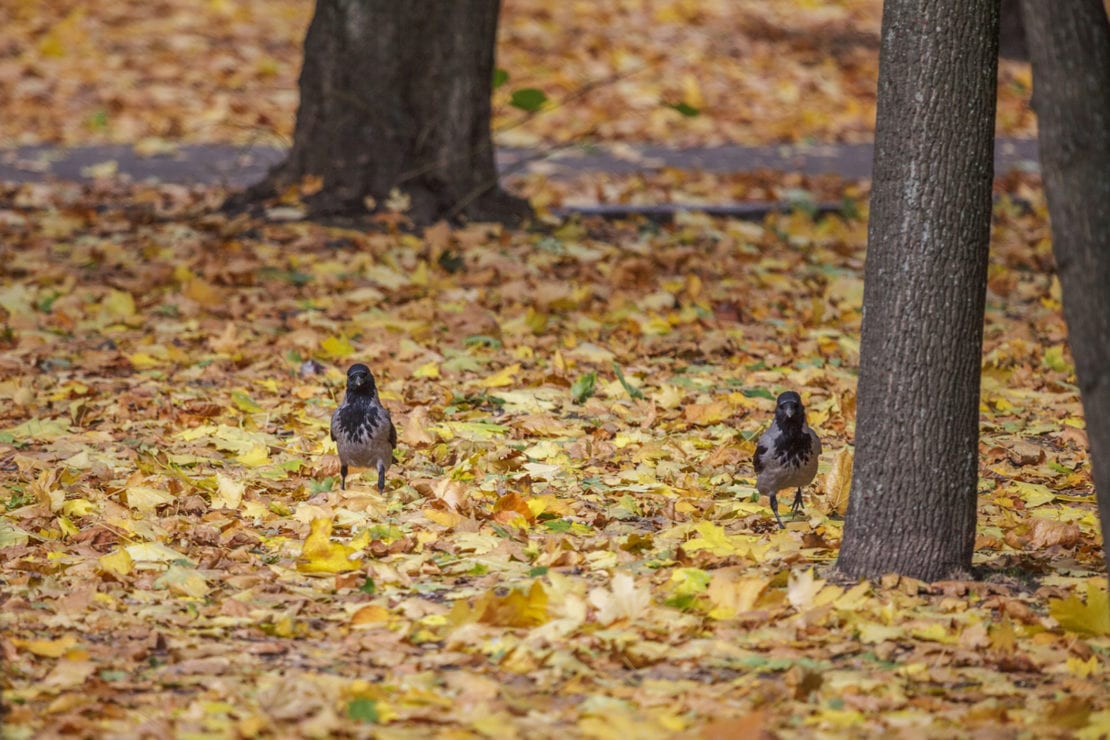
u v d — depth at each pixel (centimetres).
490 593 880
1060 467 1241
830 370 1528
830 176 2617
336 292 1820
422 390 1449
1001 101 3294
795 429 1055
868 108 3294
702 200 2425
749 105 3269
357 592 936
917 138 904
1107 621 849
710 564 977
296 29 3897
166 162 2719
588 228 2180
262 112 3147
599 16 3891
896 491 934
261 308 1738
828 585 919
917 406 925
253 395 1450
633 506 1110
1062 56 699
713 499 1145
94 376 1518
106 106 3167
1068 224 704
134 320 1684
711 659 817
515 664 804
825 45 3788
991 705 752
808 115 3169
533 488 1168
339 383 1480
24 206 2253
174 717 727
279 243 2009
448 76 2128
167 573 941
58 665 777
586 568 977
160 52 3600
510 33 3681
